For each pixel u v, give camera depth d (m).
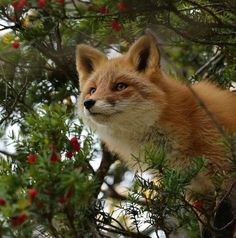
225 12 11.84
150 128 12.29
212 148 11.74
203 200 11.05
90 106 12.07
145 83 12.47
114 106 12.12
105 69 12.85
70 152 9.45
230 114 12.26
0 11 11.41
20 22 11.53
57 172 8.15
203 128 11.93
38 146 9.39
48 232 9.27
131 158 12.63
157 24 11.14
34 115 10.06
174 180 9.54
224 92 13.09
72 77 14.37
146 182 9.82
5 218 8.09
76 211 9.09
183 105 12.32
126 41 13.62
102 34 12.37
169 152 12.06
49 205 7.96
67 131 9.47
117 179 16.47
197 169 9.74
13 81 14.04
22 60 13.58
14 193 8.09
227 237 11.17
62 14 10.98
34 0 10.74
